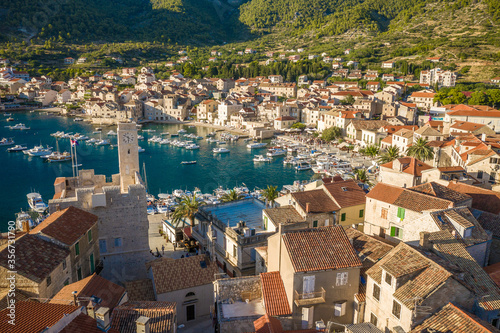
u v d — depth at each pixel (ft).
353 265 114.52
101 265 171.83
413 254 106.11
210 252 203.00
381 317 104.99
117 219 176.35
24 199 380.78
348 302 116.37
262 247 165.99
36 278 116.78
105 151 590.14
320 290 113.60
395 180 246.47
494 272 115.34
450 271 98.78
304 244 118.62
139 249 181.88
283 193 360.48
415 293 93.97
